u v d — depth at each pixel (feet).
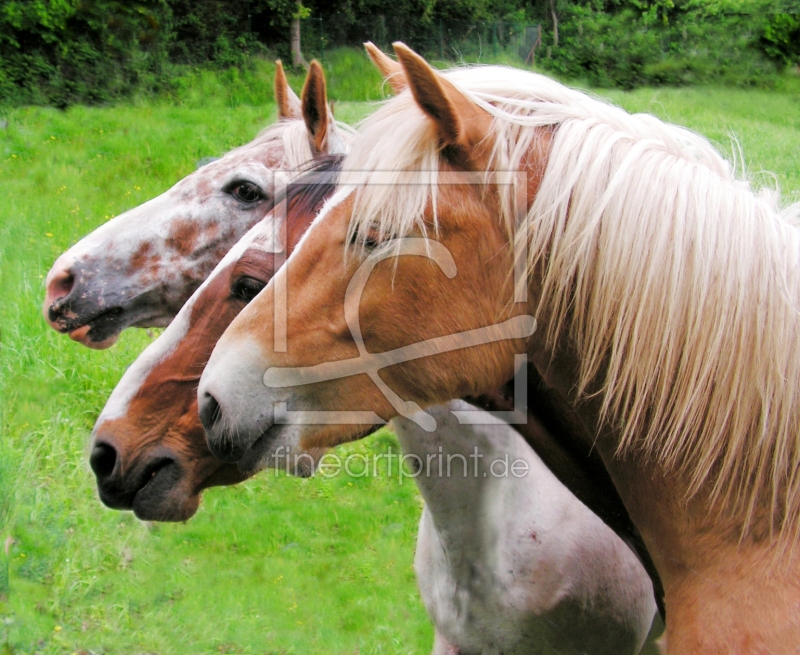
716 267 4.61
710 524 4.77
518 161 4.78
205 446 7.22
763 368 4.58
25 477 13.06
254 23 47.44
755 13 37.27
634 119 5.11
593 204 4.70
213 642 10.96
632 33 39.88
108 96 36.52
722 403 4.63
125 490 7.17
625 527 6.13
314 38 49.01
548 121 4.90
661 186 4.69
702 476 4.69
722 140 22.09
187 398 7.18
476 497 7.27
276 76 9.43
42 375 15.14
